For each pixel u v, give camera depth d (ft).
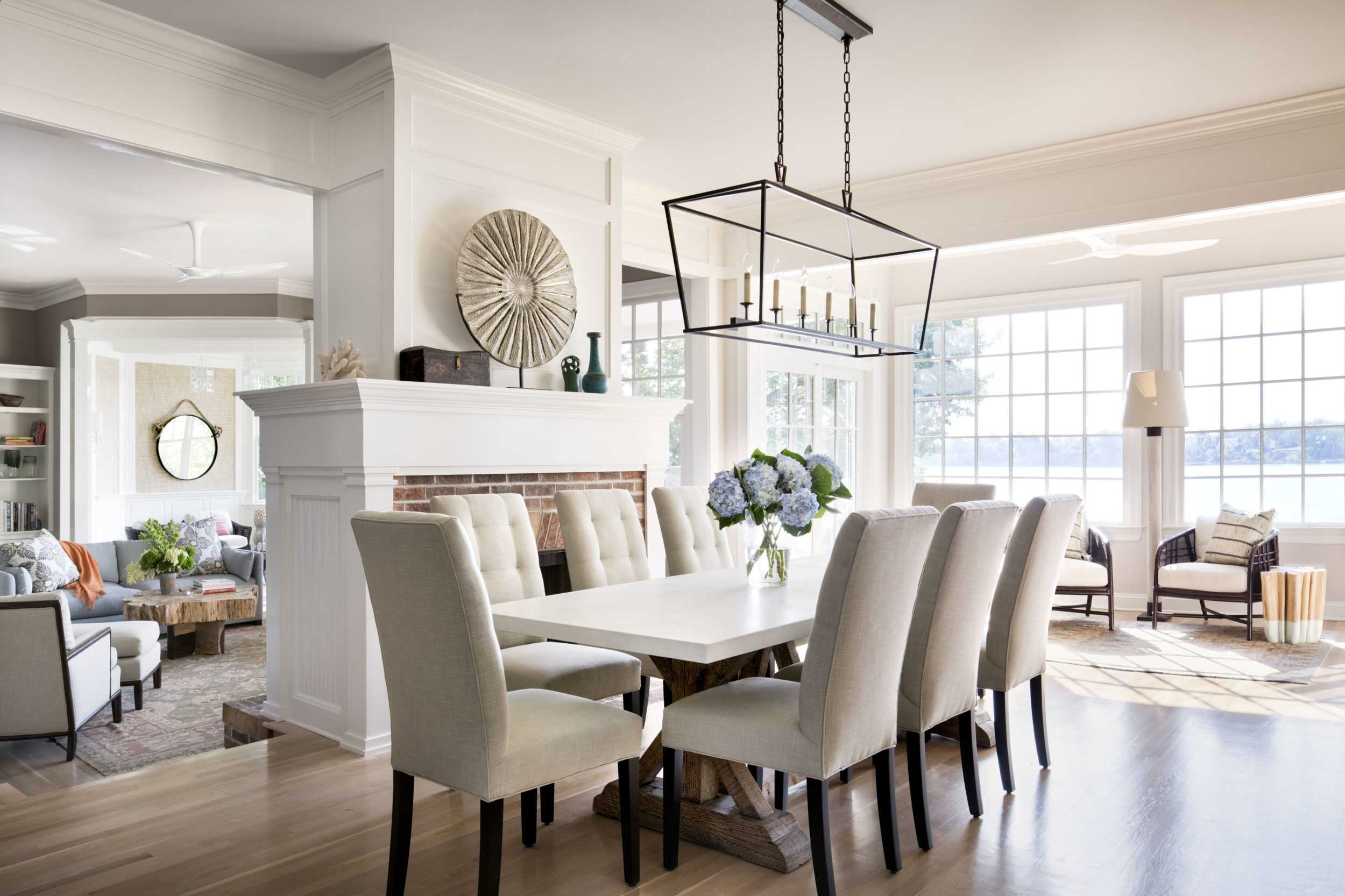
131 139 11.33
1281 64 13.07
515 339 13.61
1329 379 21.01
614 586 10.57
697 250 20.04
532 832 8.86
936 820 9.50
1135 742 12.08
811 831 7.59
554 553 13.89
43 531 23.34
